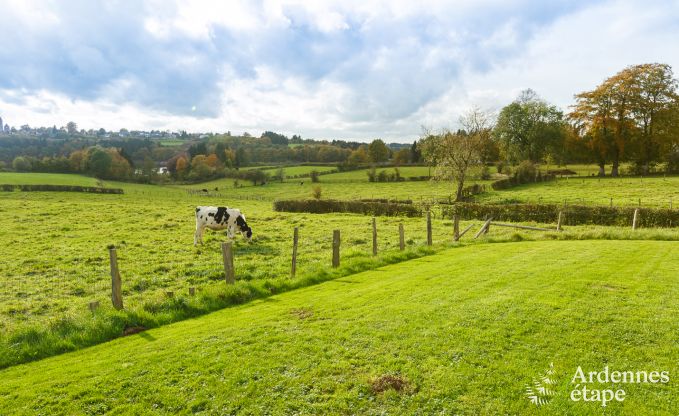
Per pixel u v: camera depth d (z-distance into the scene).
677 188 47.34
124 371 7.06
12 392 6.63
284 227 29.44
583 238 19.84
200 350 7.70
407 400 5.77
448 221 31.38
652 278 10.58
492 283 10.67
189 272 16.59
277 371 6.75
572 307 8.46
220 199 60.47
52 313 12.26
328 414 5.62
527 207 31.03
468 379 6.14
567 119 69.62
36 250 20.89
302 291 11.95
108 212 36.62
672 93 61.06
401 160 120.06
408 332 7.82
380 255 16.31
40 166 98.62
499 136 74.88
